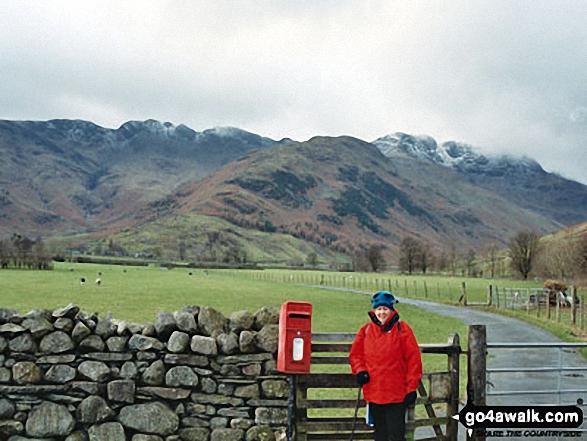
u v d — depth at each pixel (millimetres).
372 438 5668
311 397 9953
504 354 13984
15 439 5668
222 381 5949
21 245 100688
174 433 5836
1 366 5781
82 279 55094
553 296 30922
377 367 5004
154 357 5941
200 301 38406
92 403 5773
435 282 68312
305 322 5688
